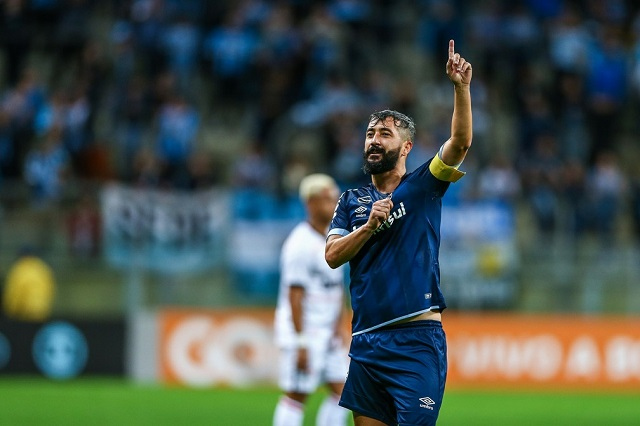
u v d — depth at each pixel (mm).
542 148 73438
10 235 61031
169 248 60375
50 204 62312
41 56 77000
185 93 74438
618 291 65062
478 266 63156
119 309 60219
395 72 80938
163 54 74312
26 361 59062
